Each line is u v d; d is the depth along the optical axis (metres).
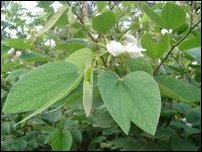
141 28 0.64
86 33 0.59
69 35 0.76
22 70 0.55
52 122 0.76
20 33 0.81
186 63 0.73
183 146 0.60
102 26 0.50
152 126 0.26
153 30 0.61
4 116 0.75
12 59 0.73
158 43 0.46
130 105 0.27
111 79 0.29
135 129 0.59
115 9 0.71
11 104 0.26
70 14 0.52
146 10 0.51
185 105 0.63
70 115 0.77
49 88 0.27
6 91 0.70
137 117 0.26
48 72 0.28
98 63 0.39
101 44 0.45
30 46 0.54
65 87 0.28
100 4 0.71
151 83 0.28
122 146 0.63
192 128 0.64
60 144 0.70
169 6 0.49
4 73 0.72
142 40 0.46
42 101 0.27
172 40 0.55
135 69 0.39
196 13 0.60
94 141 0.78
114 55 0.38
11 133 0.80
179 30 0.58
